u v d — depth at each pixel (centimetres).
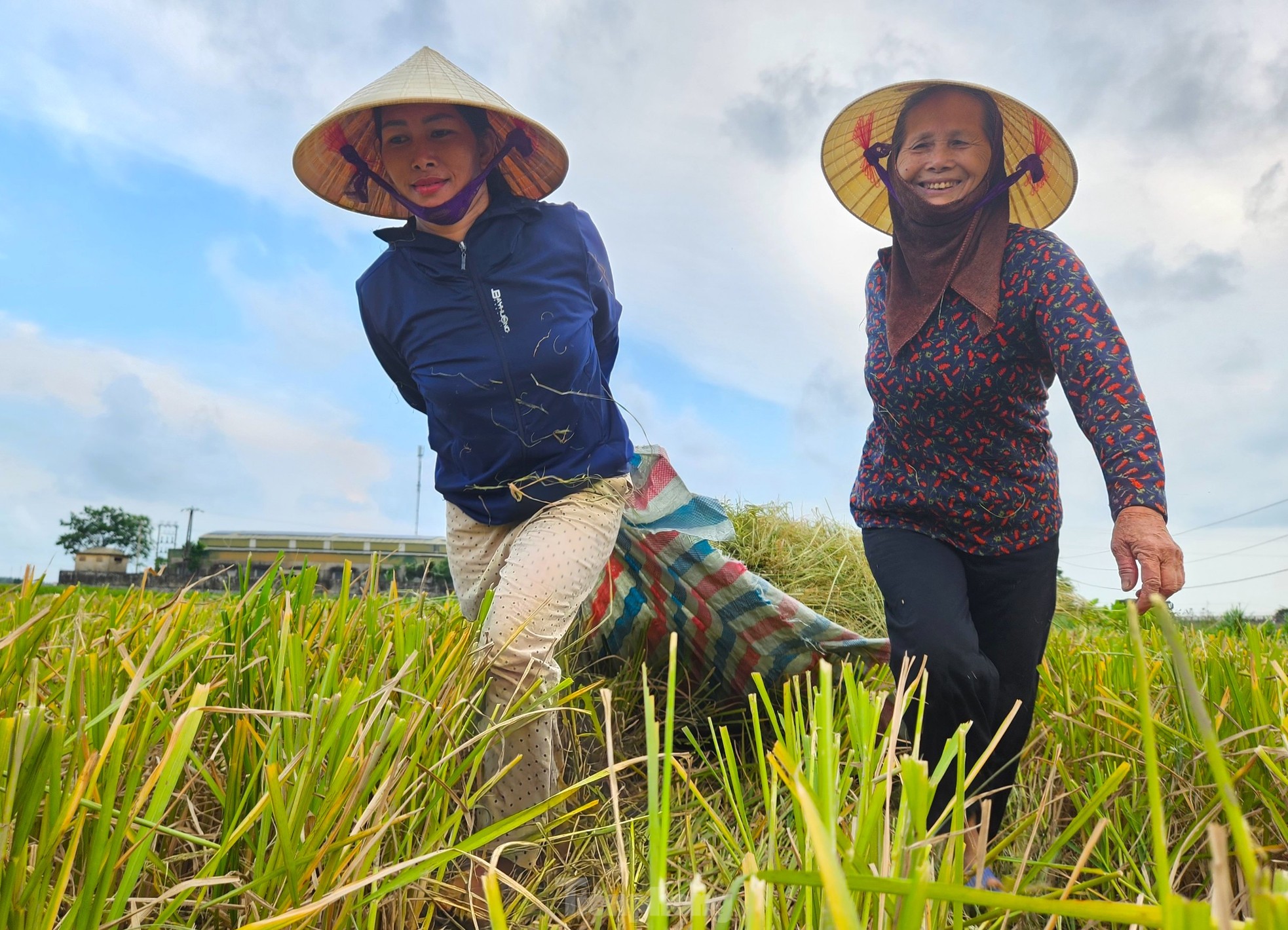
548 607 256
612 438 291
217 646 230
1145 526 219
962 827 133
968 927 138
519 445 278
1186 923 73
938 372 266
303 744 180
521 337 273
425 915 204
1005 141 288
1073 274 255
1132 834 225
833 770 125
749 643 341
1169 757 243
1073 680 316
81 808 135
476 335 276
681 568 343
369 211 337
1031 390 270
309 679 219
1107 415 236
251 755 187
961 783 135
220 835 177
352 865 162
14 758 125
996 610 283
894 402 276
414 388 314
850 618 442
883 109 288
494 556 292
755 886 91
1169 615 77
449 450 292
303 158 310
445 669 229
